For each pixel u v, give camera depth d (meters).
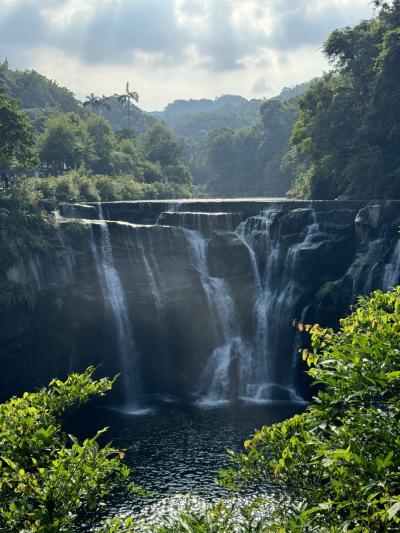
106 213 59.84
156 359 54.22
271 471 13.22
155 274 53.88
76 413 45.88
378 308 14.85
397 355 11.23
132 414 45.72
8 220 48.62
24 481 11.24
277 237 55.56
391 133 61.44
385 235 50.53
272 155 171.38
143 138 155.50
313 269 52.88
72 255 51.31
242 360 54.09
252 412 45.75
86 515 13.40
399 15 66.75
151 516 27.38
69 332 50.47
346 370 11.31
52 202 57.34
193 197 123.12
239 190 183.00
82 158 98.31
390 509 8.52
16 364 48.53
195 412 46.00
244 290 55.28
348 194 67.06
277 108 174.00
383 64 60.56
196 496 29.56
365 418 11.09
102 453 12.35
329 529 10.53
